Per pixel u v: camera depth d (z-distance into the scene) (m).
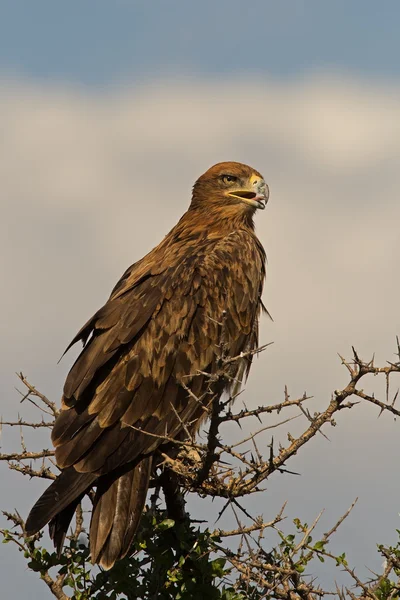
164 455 8.69
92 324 10.90
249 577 8.01
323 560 8.03
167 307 11.12
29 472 9.20
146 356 10.64
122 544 8.70
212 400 7.87
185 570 8.71
